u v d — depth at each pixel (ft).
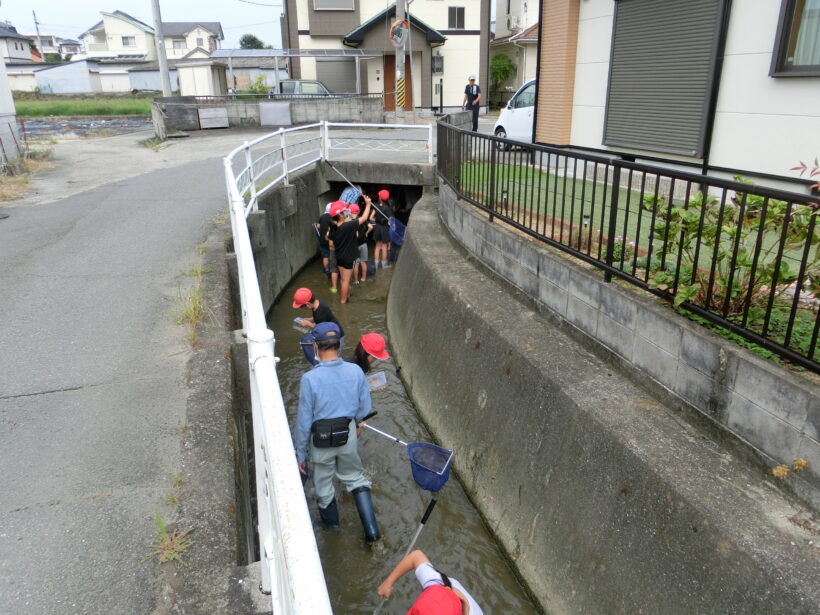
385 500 16.10
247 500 11.59
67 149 55.72
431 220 29.73
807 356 9.53
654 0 25.00
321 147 39.65
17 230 26.22
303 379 13.75
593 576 10.78
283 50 92.17
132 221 27.61
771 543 8.23
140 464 10.64
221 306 17.51
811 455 8.64
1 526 9.17
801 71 19.60
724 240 11.68
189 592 7.98
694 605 8.74
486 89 92.79
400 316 25.11
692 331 10.89
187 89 101.81
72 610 7.77
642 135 26.58
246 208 24.73
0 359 14.52
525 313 17.11
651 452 10.35
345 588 13.44
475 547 14.42
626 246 15.71
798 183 20.20
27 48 204.23
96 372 13.88
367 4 88.38
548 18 31.55
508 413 14.74
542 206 22.35
